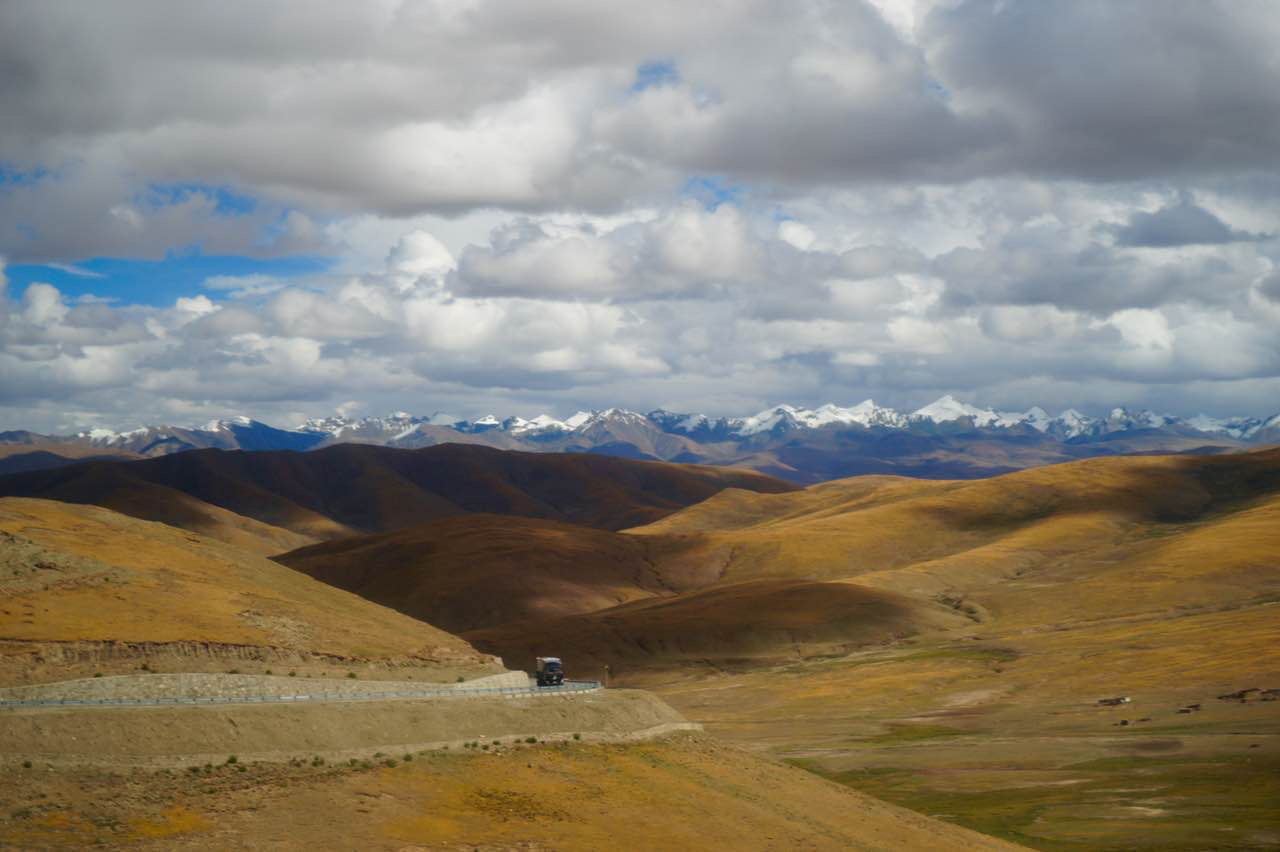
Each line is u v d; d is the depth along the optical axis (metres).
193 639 98.88
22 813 67.31
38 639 91.62
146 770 75.31
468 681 110.94
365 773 82.31
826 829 92.31
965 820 122.56
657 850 78.94
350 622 120.44
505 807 81.81
